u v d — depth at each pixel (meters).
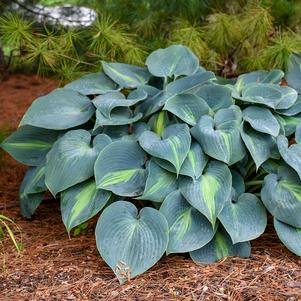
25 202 2.12
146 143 1.89
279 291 1.70
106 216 1.82
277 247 1.93
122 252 1.77
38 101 2.09
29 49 2.23
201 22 2.57
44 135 2.17
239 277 1.76
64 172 1.92
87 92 2.13
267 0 2.51
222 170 1.88
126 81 2.19
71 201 1.91
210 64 2.44
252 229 1.84
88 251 1.93
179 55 2.21
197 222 1.85
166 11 2.56
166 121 2.00
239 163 2.00
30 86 3.84
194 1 2.51
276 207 1.86
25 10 2.64
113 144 1.92
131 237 1.79
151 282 1.75
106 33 2.26
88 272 1.80
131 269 1.75
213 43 2.41
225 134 1.88
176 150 1.85
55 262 1.86
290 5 2.53
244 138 1.90
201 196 1.82
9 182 2.50
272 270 1.79
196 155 1.88
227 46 2.45
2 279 1.78
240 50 2.47
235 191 1.93
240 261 1.83
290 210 1.85
